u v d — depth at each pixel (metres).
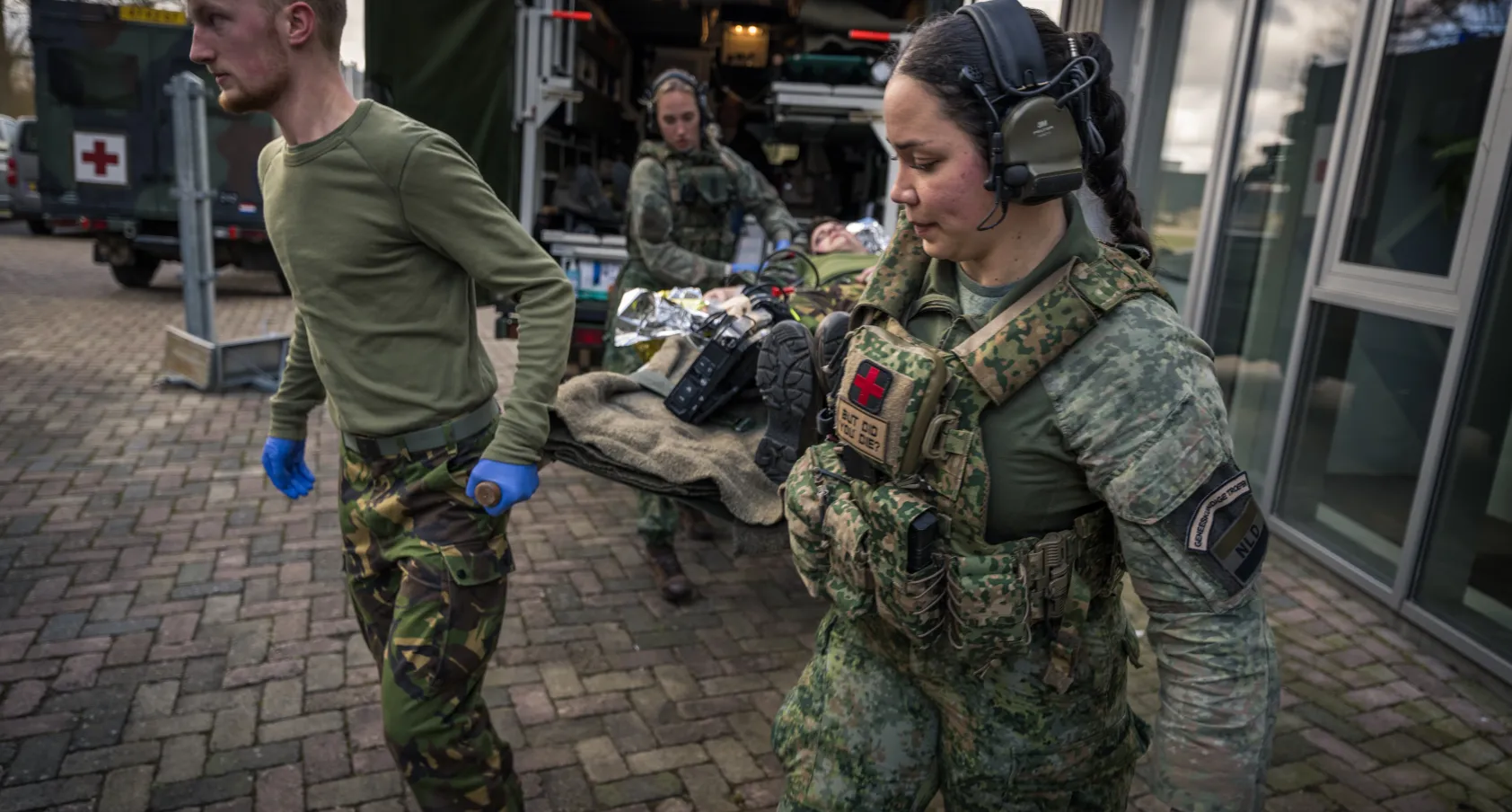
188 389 6.21
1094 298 1.03
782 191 5.80
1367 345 3.76
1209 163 4.76
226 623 3.16
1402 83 3.60
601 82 5.82
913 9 4.97
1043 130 0.98
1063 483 1.10
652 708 2.80
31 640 3.01
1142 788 2.47
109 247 10.53
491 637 1.76
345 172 1.58
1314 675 3.13
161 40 9.94
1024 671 1.21
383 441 1.72
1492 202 3.11
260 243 10.34
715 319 2.41
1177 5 4.95
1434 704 2.98
